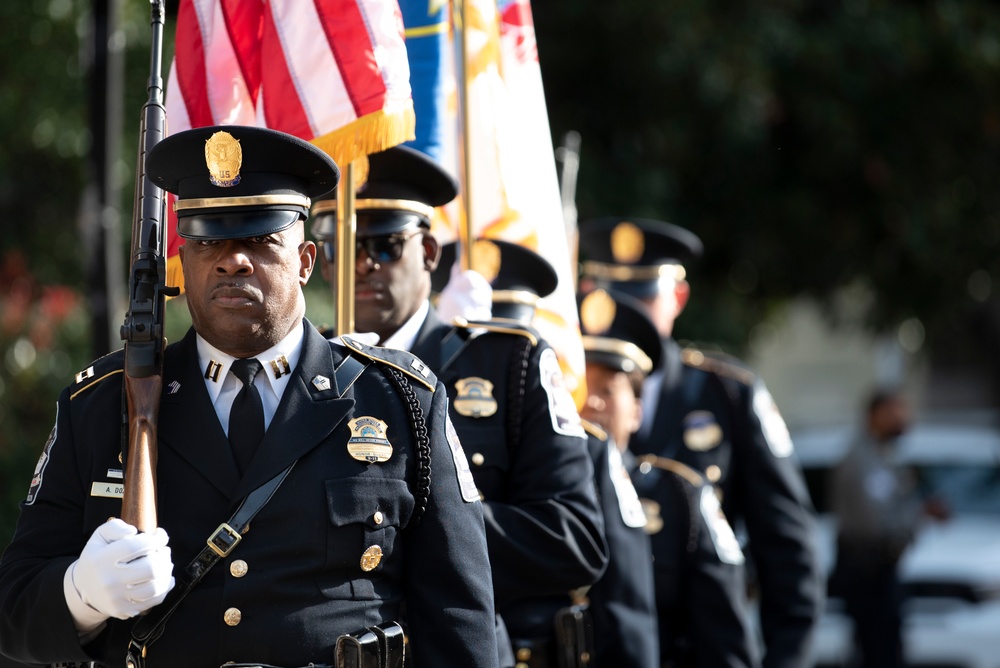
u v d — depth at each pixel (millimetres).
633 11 27359
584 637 11969
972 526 28328
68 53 22016
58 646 7621
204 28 10961
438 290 13609
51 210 23703
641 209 27922
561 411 10969
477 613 8477
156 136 8602
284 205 8008
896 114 31016
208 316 8000
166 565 7441
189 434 8078
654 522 14297
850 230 32000
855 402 59250
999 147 32125
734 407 15898
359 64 10461
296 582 7922
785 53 29391
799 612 15539
